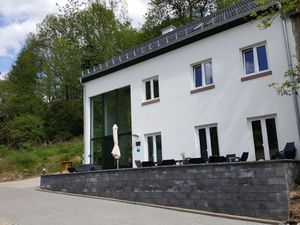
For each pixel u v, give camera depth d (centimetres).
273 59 1351
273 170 975
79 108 4134
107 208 1210
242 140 1401
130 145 1875
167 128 1684
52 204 1309
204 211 1112
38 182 2178
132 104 1875
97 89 2103
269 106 1338
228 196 1065
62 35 4775
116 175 1445
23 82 4772
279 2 1173
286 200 941
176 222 962
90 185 1561
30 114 4172
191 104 1598
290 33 1314
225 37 1509
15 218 1045
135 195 1352
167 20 4216
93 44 4581
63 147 3275
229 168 1072
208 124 1528
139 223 951
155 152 1748
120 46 4472
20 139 3709
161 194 1258
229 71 1477
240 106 1421
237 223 944
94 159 2098
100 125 2089
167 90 1712
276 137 1323
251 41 1423
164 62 1745
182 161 1434
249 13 1421
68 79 4497
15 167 2739
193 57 1620
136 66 1886
